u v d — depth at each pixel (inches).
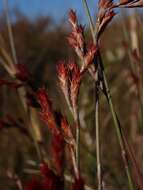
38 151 13.6
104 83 7.4
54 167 4.7
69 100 6.6
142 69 13.8
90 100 19.4
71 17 7.0
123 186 17.1
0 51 15.1
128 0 6.9
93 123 19.0
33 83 9.2
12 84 9.1
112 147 20.0
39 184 4.1
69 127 6.4
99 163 7.2
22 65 9.2
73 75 6.6
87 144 18.0
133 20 17.4
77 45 6.9
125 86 22.7
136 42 16.7
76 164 6.4
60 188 4.5
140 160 17.2
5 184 19.1
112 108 7.4
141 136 18.6
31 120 14.0
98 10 7.2
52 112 6.3
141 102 13.5
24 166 20.7
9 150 23.2
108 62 23.4
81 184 4.4
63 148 4.7
